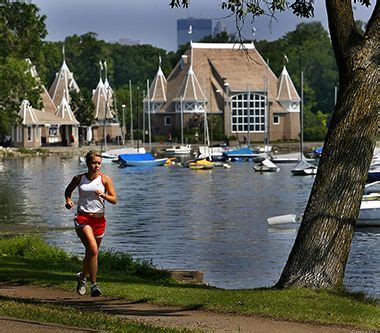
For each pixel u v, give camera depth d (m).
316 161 125.81
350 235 19.69
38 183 90.88
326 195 19.59
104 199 18.73
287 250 42.56
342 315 17.53
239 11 20.67
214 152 138.88
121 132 177.38
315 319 17.19
